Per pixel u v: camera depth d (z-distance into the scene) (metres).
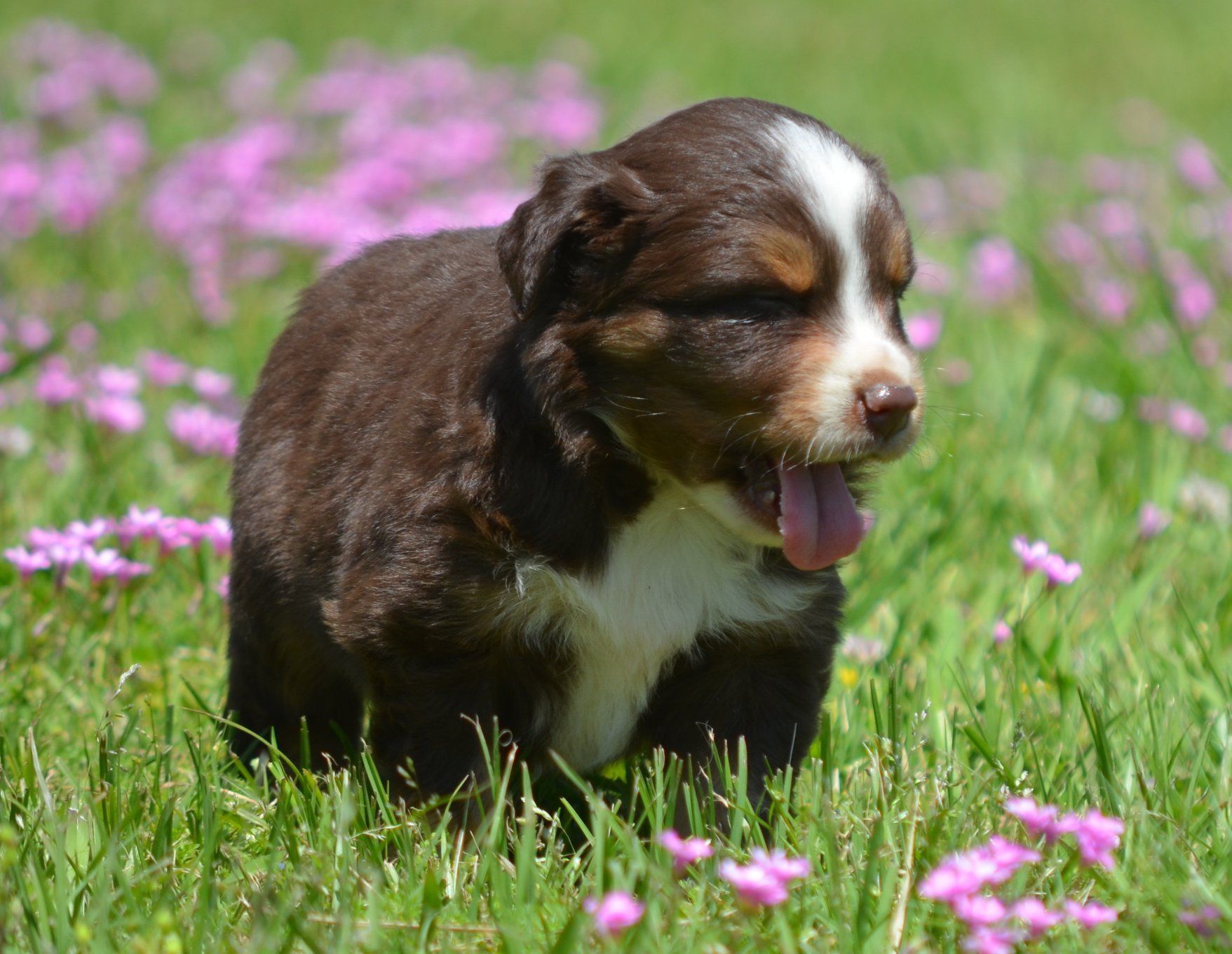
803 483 5.99
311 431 6.73
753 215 5.76
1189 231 15.41
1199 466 10.50
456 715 6.21
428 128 17.53
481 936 5.11
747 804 5.81
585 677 6.39
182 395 11.50
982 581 8.84
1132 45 30.03
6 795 5.81
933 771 6.18
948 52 28.95
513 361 6.02
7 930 4.91
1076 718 7.01
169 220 14.73
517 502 5.97
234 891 5.33
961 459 10.09
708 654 6.41
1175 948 4.95
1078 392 11.55
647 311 5.84
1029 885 5.43
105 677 7.70
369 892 5.16
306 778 6.09
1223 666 7.51
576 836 6.55
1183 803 6.02
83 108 18.47
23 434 9.90
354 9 28.09
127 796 5.86
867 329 5.84
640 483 6.12
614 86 23.28
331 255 13.68
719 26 30.08
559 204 5.88
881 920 5.00
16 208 14.77
